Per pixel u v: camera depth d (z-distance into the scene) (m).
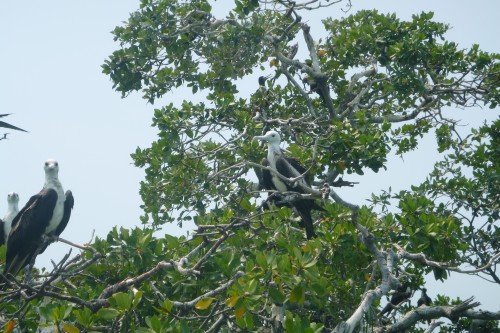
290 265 20.00
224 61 40.09
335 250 25.08
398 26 38.41
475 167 39.50
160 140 34.91
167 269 23.47
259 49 39.66
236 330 23.14
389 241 26.59
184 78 41.19
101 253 24.39
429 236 26.16
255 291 19.69
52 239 28.31
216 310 24.06
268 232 24.92
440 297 33.72
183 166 34.69
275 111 40.94
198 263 23.33
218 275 23.67
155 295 23.59
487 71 41.03
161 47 41.38
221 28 40.34
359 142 30.38
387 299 30.11
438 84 40.03
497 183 37.03
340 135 30.25
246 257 25.00
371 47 38.44
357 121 33.38
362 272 25.58
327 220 26.33
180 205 34.75
